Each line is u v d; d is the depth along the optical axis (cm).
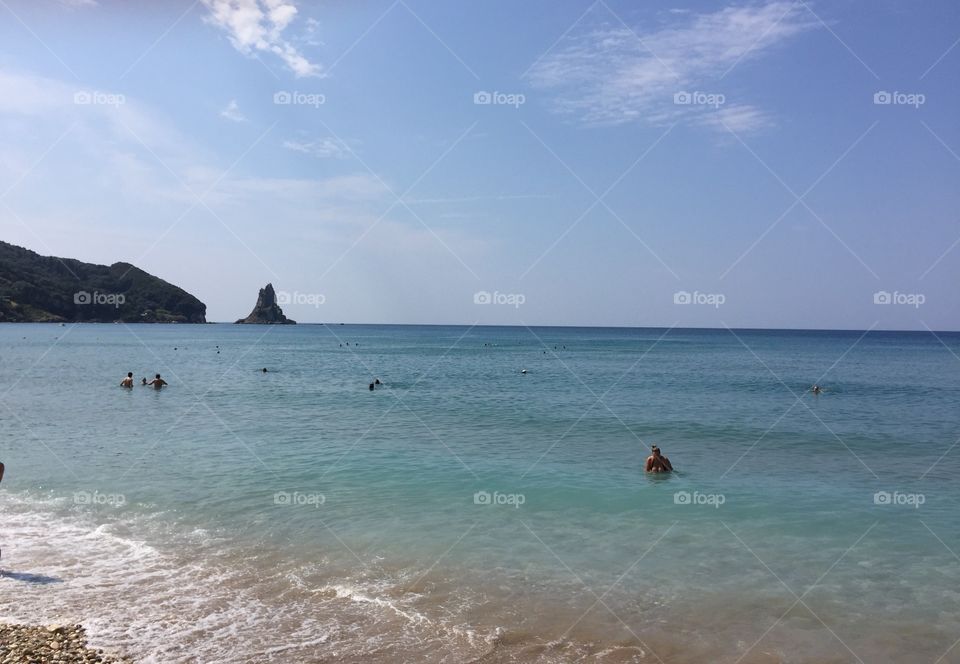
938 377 6066
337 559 1280
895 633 984
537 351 11750
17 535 1410
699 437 2727
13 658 884
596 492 1811
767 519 1562
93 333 16275
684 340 19525
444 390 4759
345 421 3138
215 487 1830
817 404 3906
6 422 2998
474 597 1107
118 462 2144
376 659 900
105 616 1027
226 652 916
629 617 1034
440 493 1789
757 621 1023
